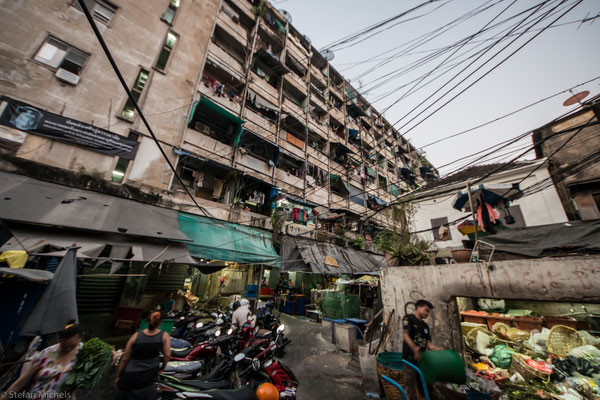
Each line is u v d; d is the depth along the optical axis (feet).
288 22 61.72
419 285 15.40
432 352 9.04
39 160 22.85
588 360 11.93
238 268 47.32
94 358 10.30
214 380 11.93
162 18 35.94
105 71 28.96
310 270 35.50
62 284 11.57
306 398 13.42
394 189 77.82
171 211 28.35
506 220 27.37
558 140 38.24
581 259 10.72
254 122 44.39
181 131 33.22
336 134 66.44
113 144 27.04
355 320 24.06
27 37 25.14
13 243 15.49
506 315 19.44
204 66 39.99
